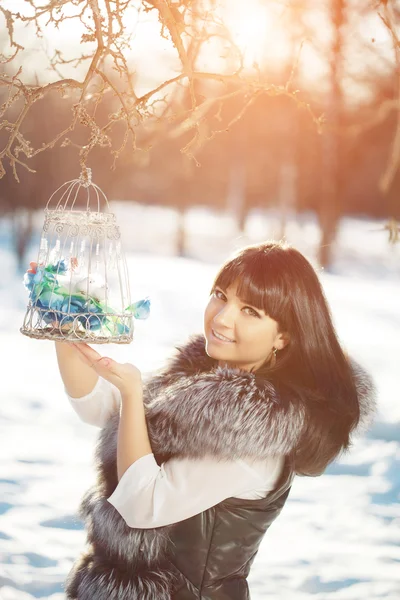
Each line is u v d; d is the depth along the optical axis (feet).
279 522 19.35
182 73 8.77
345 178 90.53
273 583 15.96
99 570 7.44
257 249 7.63
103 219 7.56
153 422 7.43
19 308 52.47
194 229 140.77
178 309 54.70
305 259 7.68
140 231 131.03
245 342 7.53
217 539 7.28
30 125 66.13
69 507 19.30
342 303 63.62
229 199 153.79
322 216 88.48
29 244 86.38
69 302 7.10
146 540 7.28
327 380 7.47
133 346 39.04
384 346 44.50
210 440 6.91
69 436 25.34
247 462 7.16
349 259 96.37
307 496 21.26
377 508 20.45
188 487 7.09
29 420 26.84
